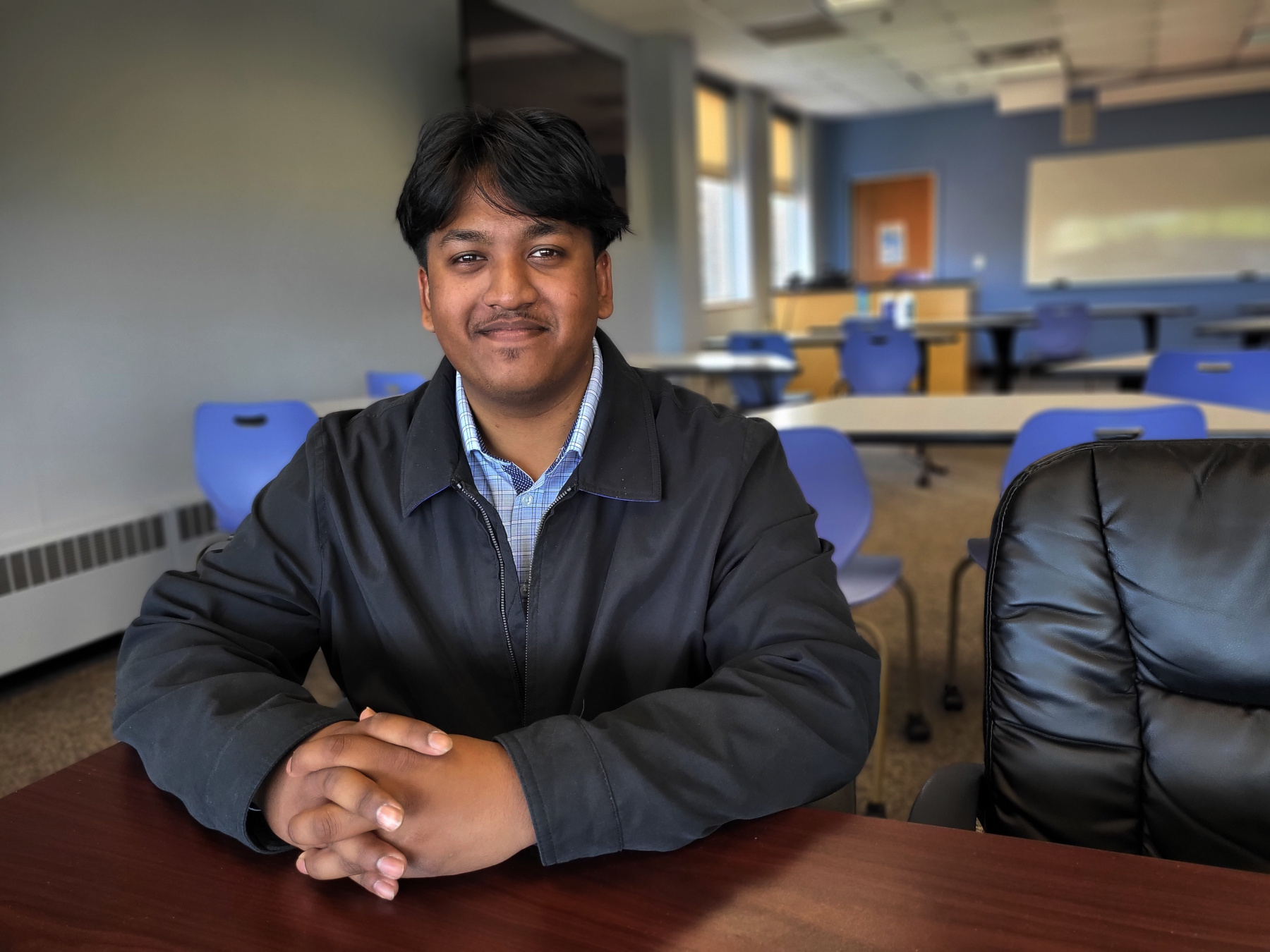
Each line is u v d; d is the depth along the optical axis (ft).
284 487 2.99
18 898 1.89
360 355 14.15
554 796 1.94
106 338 10.26
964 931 1.66
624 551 2.76
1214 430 6.70
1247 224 31.40
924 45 24.54
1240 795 2.64
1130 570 2.79
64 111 9.75
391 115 14.73
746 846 2.00
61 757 7.55
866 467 18.89
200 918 1.82
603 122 19.49
